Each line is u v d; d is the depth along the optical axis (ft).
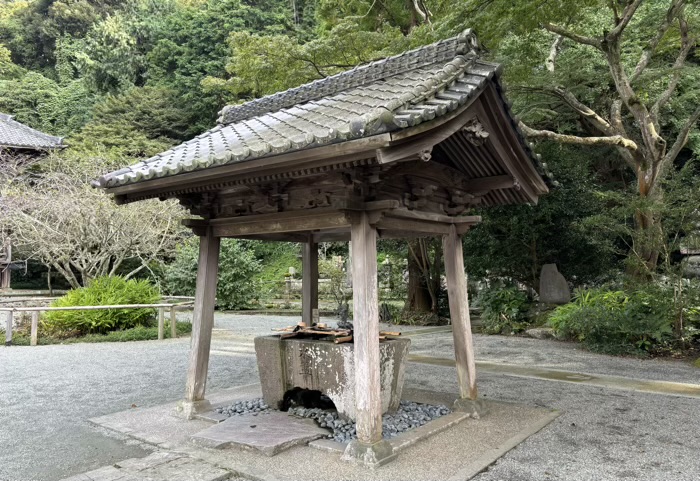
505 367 23.21
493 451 11.44
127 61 99.81
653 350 26.17
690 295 25.67
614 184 50.01
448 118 10.07
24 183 46.19
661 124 43.19
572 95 35.42
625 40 36.27
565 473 10.32
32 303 42.93
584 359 25.31
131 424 13.83
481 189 14.67
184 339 33.81
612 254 38.65
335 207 10.76
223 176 11.71
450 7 31.48
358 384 10.97
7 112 96.53
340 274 45.83
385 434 12.30
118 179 13.15
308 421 13.29
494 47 29.86
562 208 34.81
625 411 15.25
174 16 99.25
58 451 11.93
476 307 45.78
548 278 36.58
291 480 9.77
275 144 9.96
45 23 119.24
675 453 11.53
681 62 33.06
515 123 12.46
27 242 39.73
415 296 45.29
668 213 26.86
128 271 66.95
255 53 41.24
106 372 22.39
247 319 47.83
